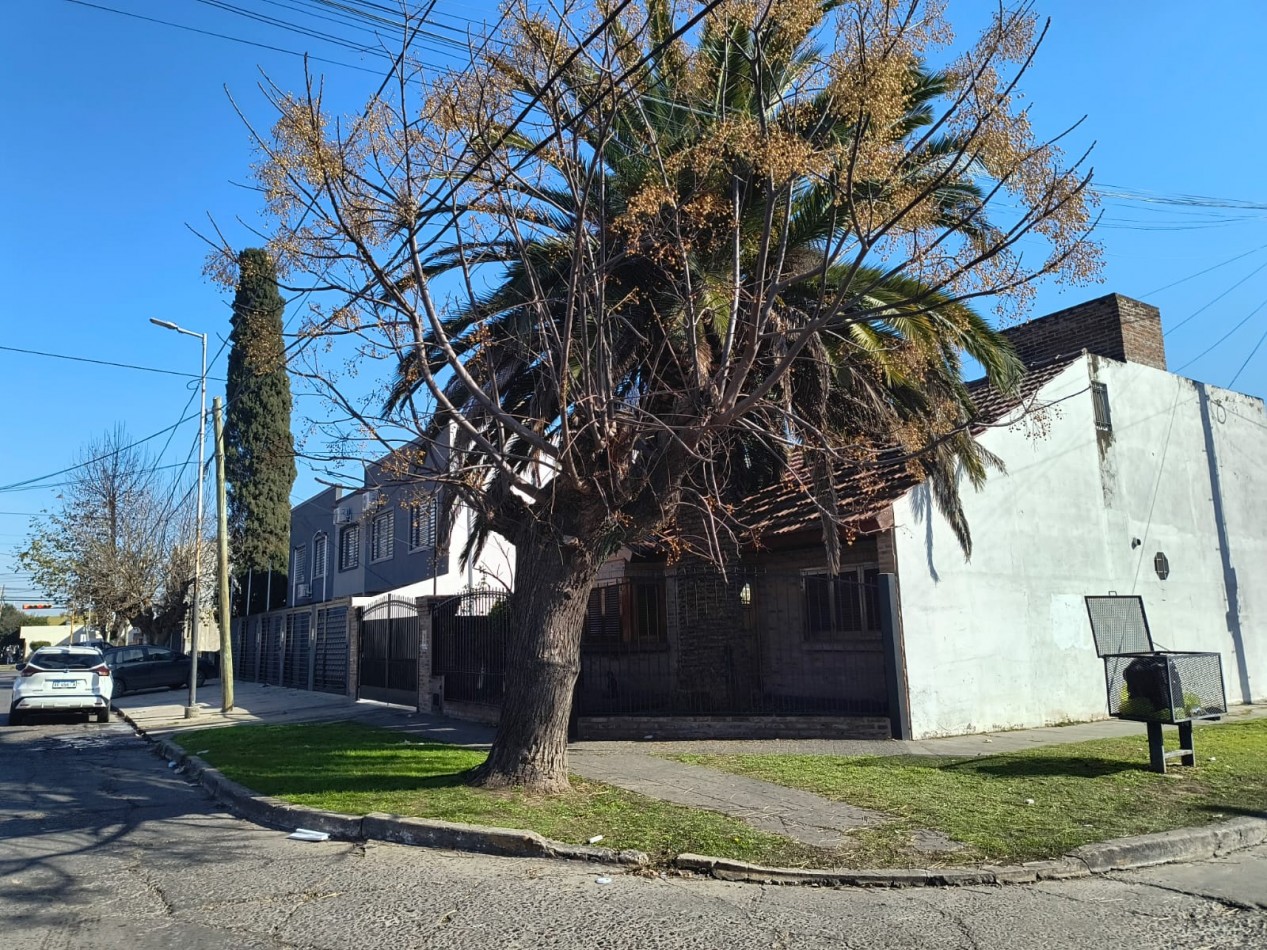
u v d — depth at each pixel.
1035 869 6.69
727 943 5.41
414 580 25.34
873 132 8.43
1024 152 7.76
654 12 9.52
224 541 20.81
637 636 16.70
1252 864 7.08
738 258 8.95
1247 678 18.08
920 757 11.08
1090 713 14.82
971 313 11.92
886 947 5.34
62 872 7.07
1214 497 18.34
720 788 9.32
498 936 5.55
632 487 9.17
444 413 10.33
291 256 8.92
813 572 14.47
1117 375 16.86
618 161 11.18
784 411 9.53
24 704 19.56
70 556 42.91
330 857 7.44
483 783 9.18
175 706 23.62
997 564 14.02
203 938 5.57
